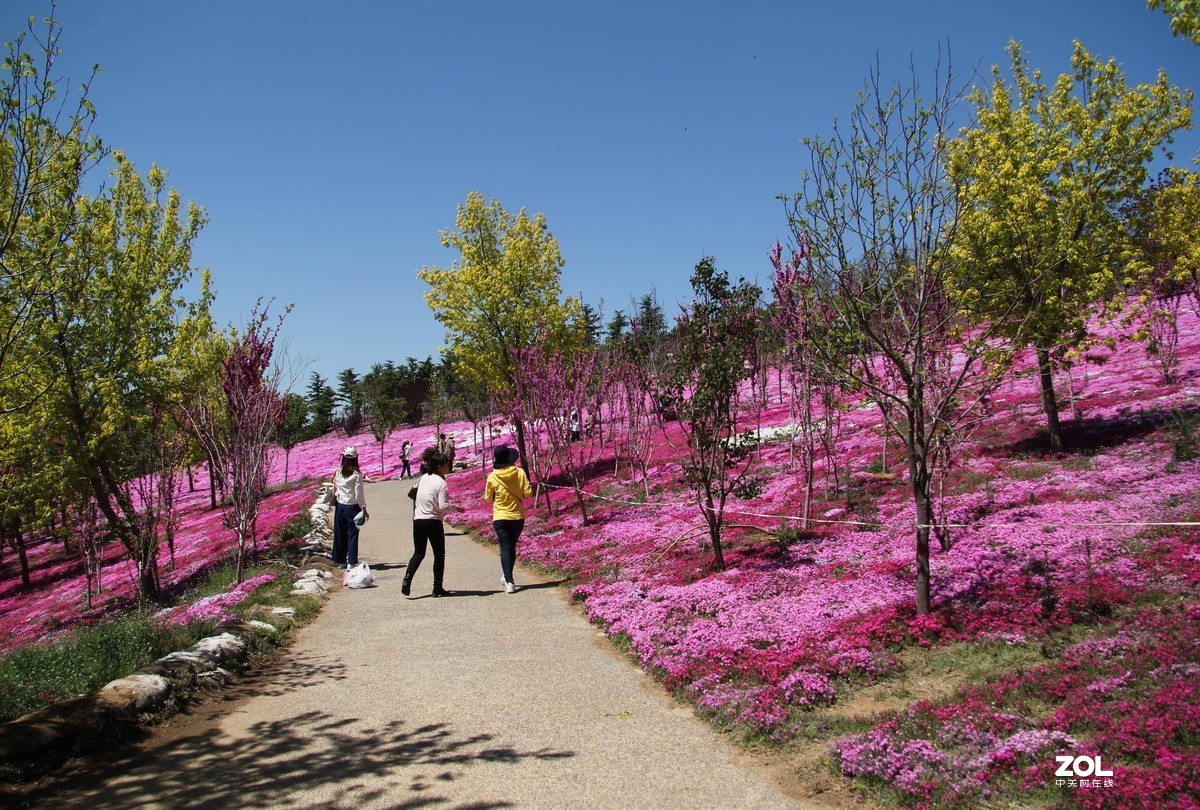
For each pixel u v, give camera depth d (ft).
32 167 24.43
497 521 39.55
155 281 68.13
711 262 36.11
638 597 33.73
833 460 49.78
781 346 47.85
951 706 18.71
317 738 19.66
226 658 25.43
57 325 39.09
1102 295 46.68
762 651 24.84
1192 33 26.81
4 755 16.56
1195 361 71.15
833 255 24.95
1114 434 48.52
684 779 17.17
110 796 16.06
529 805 15.87
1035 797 14.24
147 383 66.49
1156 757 14.24
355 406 247.09
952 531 34.81
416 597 38.47
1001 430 58.34
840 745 17.66
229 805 15.67
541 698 22.95
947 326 29.91
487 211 90.43
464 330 88.84
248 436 47.14
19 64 23.52
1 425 61.57
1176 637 19.71
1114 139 45.62
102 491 65.51
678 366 37.40
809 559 35.19
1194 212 51.11
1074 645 20.99
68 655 25.05
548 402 65.67
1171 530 28.99
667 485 67.00
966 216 40.34
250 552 58.08
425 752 18.72
